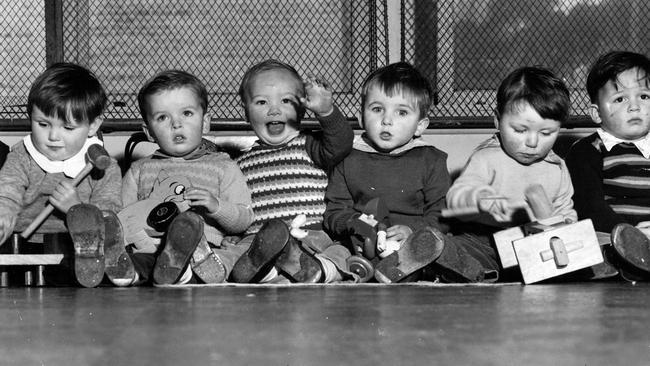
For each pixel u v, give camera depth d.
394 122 4.02
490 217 4.01
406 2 4.84
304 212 4.05
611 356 1.73
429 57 4.86
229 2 4.89
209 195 3.80
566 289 3.26
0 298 2.93
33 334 2.02
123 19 4.88
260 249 3.50
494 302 2.71
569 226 3.50
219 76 4.89
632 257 3.55
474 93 4.88
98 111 3.96
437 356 1.73
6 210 3.77
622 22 4.97
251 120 4.15
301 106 4.14
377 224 3.64
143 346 1.85
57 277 3.81
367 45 4.79
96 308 2.56
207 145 4.22
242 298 2.87
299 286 3.44
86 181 3.95
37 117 3.87
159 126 4.05
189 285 3.49
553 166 4.09
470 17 4.90
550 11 4.96
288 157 4.12
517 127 3.98
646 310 2.46
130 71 4.88
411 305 2.61
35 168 3.93
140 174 4.08
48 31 4.73
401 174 4.05
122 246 3.47
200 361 1.69
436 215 4.04
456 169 4.65
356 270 3.65
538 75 4.00
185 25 4.89
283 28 4.88
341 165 4.07
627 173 4.19
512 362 1.67
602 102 4.23
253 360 1.69
